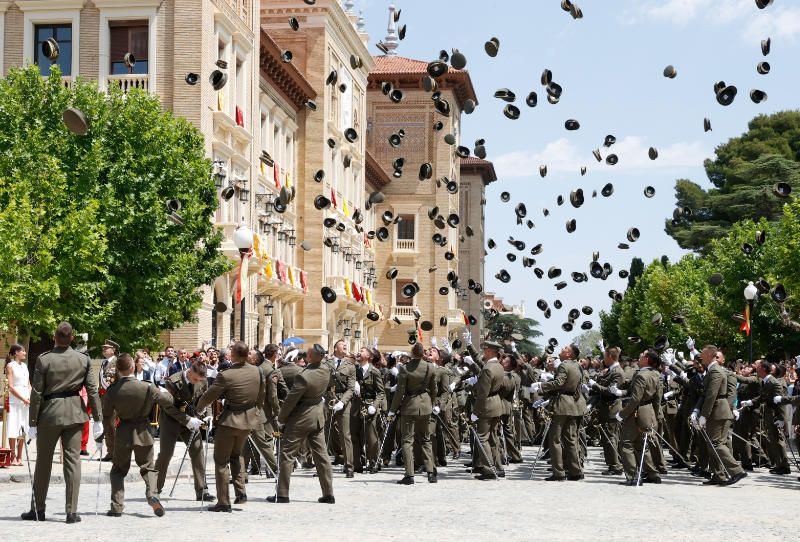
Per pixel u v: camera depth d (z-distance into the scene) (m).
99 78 39.88
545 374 28.56
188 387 16.33
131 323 31.95
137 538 12.88
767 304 60.78
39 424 14.27
